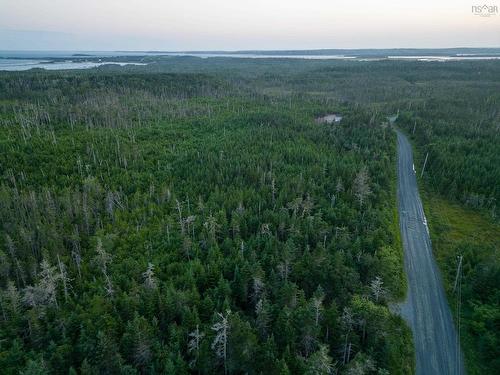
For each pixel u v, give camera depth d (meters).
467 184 94.88
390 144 125.44
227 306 50.78
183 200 87.50
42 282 54.19
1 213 77.50
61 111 152.62
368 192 82.06
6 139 116.19
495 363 48.34
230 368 44.31
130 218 79.62
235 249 63.62
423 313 57.00
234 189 86.88
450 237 76.94
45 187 87.50
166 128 146.12
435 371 48.19
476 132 132.00
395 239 73.25
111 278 58.88
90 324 46.78
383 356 46.41
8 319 51.72
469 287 59.91
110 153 112.75
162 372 42.66
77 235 70.94
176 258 65.38
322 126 146.38
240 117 157.38
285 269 58.44
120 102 185.50
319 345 42.47
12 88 195.62
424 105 182.62
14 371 43.28
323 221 72.88
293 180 88.38
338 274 57.44
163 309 51.44
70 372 40.69
